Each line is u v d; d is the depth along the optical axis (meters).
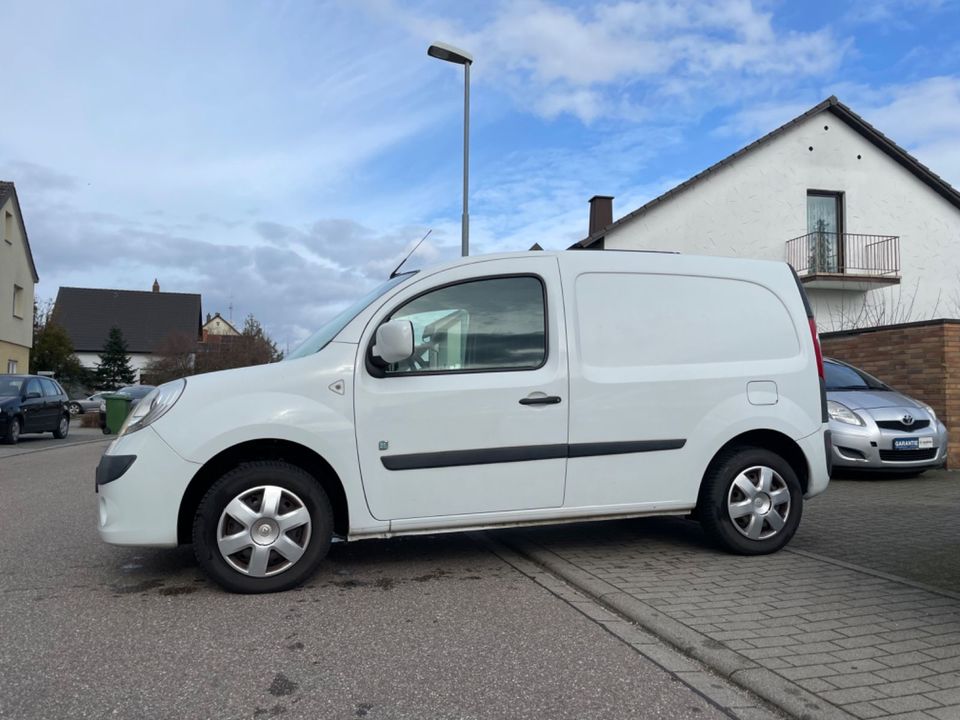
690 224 20.36
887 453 8.50
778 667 3.22
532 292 4.84
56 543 5.69
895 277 20.52
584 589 4.45
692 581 4.56
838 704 2.87
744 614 3.93
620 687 3.11
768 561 5.06
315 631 3.72
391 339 4.23
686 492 4.99
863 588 4.41
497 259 4.84
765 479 5.16
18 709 2.86
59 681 3.11
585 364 4.82
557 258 4.94
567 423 4.73
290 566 4.32
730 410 5.07
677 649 3.53
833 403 8.92
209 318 83.00
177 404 4.29
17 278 30.08
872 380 9.78
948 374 9.84
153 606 4.11
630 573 4.74
